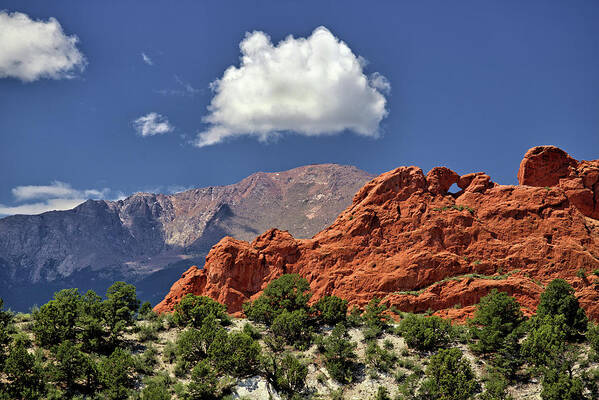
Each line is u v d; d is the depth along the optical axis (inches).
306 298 3619.6
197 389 2819.9
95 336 3125.0
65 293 3380.9
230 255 4050.2
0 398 2524.6
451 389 2758.4
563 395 2652.6
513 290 3560.5
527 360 2997.0
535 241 3818.9
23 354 2674.7
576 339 3154.5
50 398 2642.7
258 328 3560.5
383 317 3476.9
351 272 3922.2
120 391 2748.5
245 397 2881.4
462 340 3284.9
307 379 3056.1
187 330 3526.1
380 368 3093.0
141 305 3794.3
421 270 3818.9
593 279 3587.6
